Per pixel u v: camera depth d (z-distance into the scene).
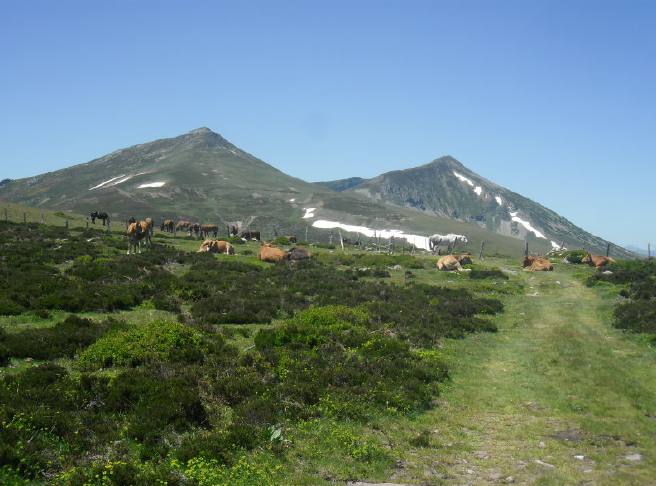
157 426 11.89
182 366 15.69
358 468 11.57
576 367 20.03
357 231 166.50
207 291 28.20
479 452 13.05
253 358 17.17
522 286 41.25
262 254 45.53
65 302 22.25
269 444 11.99
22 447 9.95
